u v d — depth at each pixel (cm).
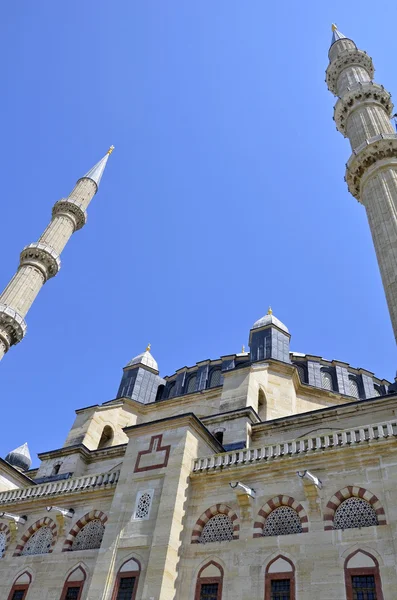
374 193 3647
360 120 4394
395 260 3133
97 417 4234
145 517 2256
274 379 3794
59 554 2531
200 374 4722
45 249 5078
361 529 1847
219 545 2119
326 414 2955
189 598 2011
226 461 2386
